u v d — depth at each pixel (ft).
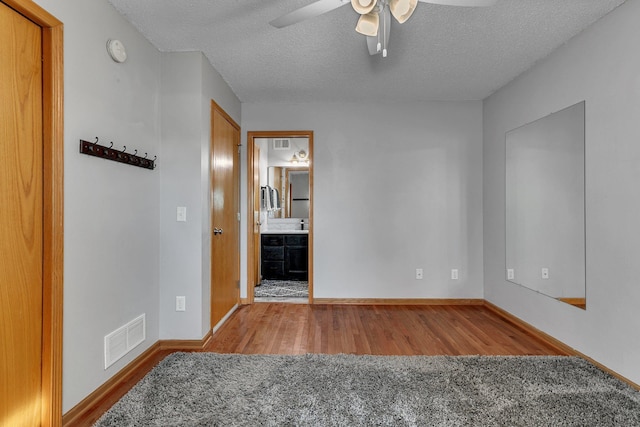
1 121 4.90
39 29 5.52
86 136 6.38
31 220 5.36
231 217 12.26
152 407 6.14
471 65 10.21
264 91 12.34
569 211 8.70
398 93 12.60
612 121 7.41
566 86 8.84
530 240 10.34
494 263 12.57
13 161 5.08
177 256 9.20
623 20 7.14
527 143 10.50
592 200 7.97
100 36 6.77
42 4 5.39
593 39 7.95
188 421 5.74
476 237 13.47
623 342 7.13
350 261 13.57
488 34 8.43
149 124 8.72
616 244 7.31
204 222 9.42
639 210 6.79
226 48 9.09
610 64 7.47
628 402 6.30
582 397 6.47
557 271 9.12
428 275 13.50
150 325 8.74
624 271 7.11
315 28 8.13
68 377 5.90
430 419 5.79
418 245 13.50
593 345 7.94
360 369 7.62
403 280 13.52
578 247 8.39
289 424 5.65
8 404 5.02
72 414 5.96
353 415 5.90
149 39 8.61
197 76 9.22
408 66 10.27
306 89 12.15
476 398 6.43
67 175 5.89
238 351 8.86
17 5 5.00
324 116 13.61
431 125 13.56
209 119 9.87
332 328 10.61
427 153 13.56
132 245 7.93
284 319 11.55
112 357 7.11
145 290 8.51
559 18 7.72
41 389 5.55
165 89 9.23
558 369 7.61
